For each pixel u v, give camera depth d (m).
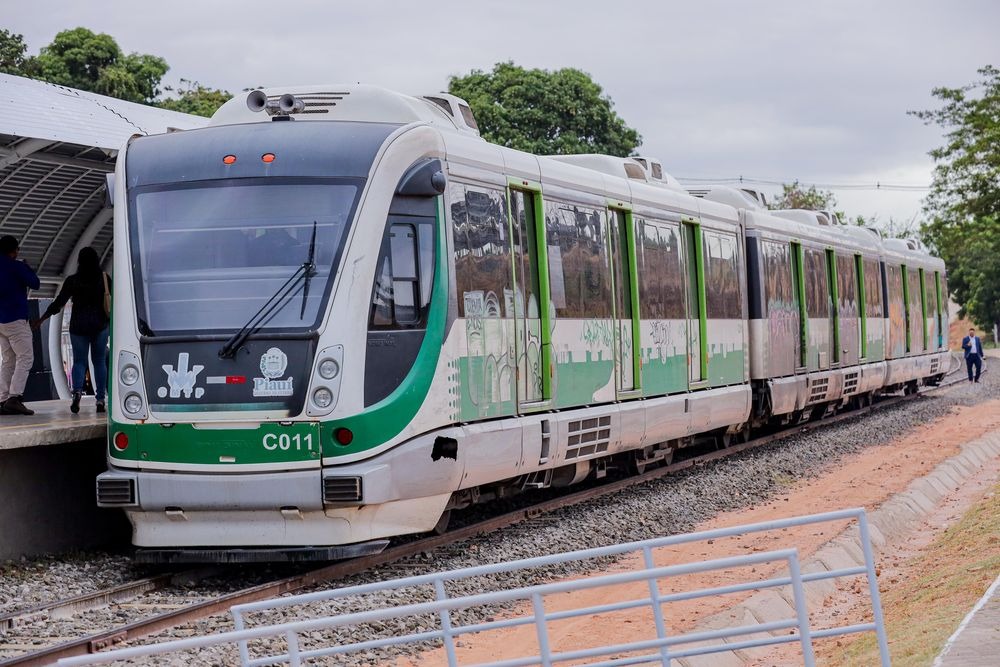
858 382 34.47
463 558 14.66
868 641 10.97
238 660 10.34
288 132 14.10
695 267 22.75
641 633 11.77
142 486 13.46
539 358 16.66
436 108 16.00
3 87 17.02
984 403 43.19
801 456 25.81
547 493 20.58
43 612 11.84
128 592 12.95
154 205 13.99
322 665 10.30
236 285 13.52
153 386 13.52
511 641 11.51
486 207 15.53
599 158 20.67
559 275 17.25
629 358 19.44
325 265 13.41
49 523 15.18
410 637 7.65
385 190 13.76
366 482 13.12
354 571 13.91
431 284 14.20
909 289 42.41
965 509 21.25
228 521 13.41
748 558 7.49
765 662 11.38
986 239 93.12
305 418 13.16
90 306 16.94
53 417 16.19
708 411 22.67
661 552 16.25
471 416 14.85
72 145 15.99
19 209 17.66
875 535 17.73
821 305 31.22
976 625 9.86
